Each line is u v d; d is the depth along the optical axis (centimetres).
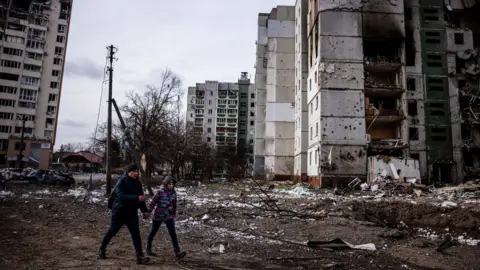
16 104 6694
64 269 580
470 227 1155
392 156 3316
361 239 932
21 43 6819
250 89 10812
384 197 2131
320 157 3294
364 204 1574
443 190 2406
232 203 1712
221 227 1089
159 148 3956
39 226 1010
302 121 4328
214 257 707
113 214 640
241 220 1216
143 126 3616
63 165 7600
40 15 7100
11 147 6556
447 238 1004
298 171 4566
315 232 1012
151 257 681
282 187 3303
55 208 1431
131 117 3709
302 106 4347
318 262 704
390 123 3603
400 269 683
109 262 631
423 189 2438
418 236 1034
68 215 1258
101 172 7412
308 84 4125
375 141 3397
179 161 4431
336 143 3309
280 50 5375
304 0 4484
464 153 3762
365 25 3525
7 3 6800
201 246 812
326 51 3456
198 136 5669
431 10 3934
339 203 1620
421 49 3850
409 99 3744
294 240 911
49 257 659
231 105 10488
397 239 961
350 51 3462
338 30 3488
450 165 3700
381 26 3531
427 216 1326
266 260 702
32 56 6925
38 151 6762
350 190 2783
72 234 905
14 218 1144
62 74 7388
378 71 3650
